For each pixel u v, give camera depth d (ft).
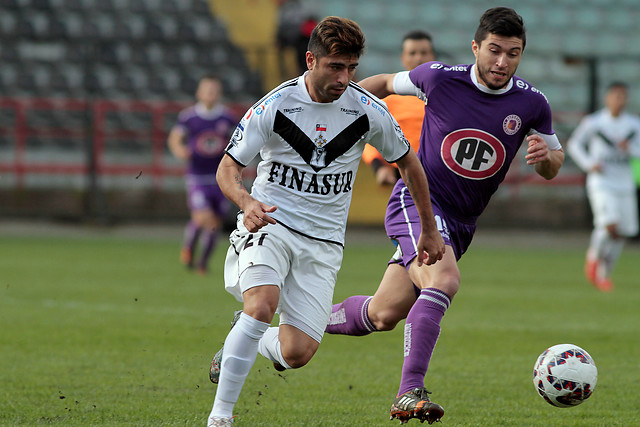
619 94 138.92
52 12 244.01
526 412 55.62
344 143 48.60
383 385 64.13
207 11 252.01
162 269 146.10
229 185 46.32
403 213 55.98
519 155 227.40
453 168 55.57
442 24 262.26
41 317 93.71
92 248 179.42
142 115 230.89
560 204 230.48
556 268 165.99
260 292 46.55
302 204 48.80
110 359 71.46
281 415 53.62
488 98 55.01
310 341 50.11
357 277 136.98
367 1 261.24
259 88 238.68
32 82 231.09
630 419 54.03
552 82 253.03
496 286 135.23
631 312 109.29
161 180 225.15
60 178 221.25
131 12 247.70
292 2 256.11
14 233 205.77
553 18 268.00
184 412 53.31
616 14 271.90
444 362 74.38
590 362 52.03
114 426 48.93
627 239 229.25
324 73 45.29
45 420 50.26
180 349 76.74
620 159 137.08
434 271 52.03
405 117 64.18
